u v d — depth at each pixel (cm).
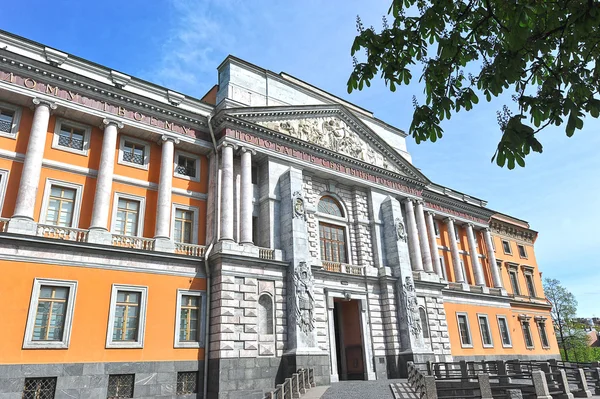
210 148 3000
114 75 2755
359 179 3625
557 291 7456
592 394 2042
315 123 3500
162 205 2683
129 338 2347
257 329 2619
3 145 2334
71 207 2483
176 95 2961
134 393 2248
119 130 2716
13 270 2091
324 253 3328
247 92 3219
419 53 834
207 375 2466
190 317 2573
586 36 703
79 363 2138
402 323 3353
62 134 2569
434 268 4181
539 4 704
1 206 2239
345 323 3388
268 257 2858
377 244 3569
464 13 769
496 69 696
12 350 1992
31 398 2006
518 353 4600
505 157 659
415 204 4081
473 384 1975
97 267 2328
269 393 1791
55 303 2188
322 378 2642
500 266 5188
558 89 690
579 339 7294
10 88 2334
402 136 4466
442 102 799
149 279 2477
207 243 2811
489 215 5131
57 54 2562
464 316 4250
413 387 2214
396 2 807
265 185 3083
